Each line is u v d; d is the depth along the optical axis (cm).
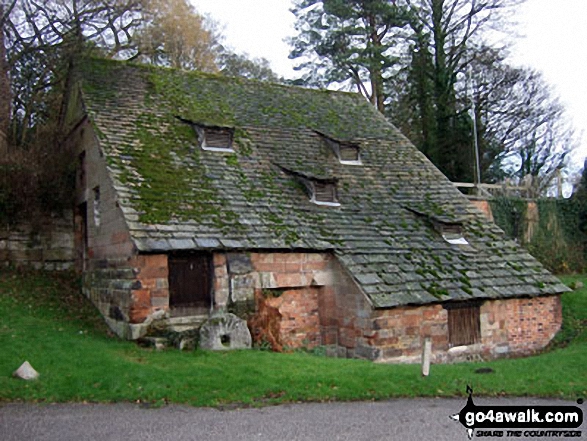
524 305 1472
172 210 1256
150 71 1788
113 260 1297
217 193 1373
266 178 1506
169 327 1191
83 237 1728
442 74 3088
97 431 692
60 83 1923
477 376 977
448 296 1315
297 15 3136
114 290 1280
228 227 1273
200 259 1247
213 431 699
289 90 2039
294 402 832
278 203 1427
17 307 1342
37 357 962
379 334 1244
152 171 1352
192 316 1222
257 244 1256
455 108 3297
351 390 876
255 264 1270
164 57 2816
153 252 1139
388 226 1508
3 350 985
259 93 1939
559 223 2577
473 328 1386
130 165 1341
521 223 2509
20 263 1670
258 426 720
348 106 2100
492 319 1416
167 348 1115
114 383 863
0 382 843
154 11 2520
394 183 1722
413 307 1292
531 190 2738
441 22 3123
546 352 1452
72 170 1697
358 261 1330
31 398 807
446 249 1498
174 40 2864
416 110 3256
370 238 1431
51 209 1723
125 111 1545
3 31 1733
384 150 1881
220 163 1491
